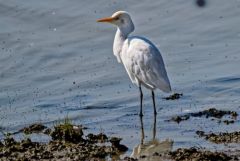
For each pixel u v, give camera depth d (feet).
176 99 53.42
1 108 53.88
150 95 54.80
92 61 64.54
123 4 78.48
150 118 49.01
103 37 70.33
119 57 54.03
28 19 75.46
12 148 41.04
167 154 39.88
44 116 51.01
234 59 62.13
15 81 60.59
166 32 71.20
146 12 76.64
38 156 39.50
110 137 43.91
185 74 59.47
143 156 39.55
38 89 58.54
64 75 61.62
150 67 48.57
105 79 59.82
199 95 54.13
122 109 51.96
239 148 40.55
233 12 74.54
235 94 53.88
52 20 75.20
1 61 65.26
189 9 75.97
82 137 44.14
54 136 43.62
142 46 49.55
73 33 71.97
